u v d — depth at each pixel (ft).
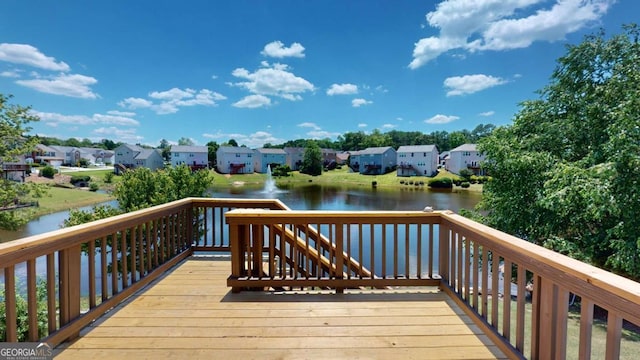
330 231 9.63
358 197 107.86
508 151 30.27
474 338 6.97
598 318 20.71
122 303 8.79
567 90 30.12
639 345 16.31
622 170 20.99
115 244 8.57
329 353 6.36
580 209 24.45
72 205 80.64
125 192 40.32
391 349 6.51
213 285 10.27
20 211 39.40
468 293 8.13
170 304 8.76
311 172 205.46
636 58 25.35
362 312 8.27
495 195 32.91
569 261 4.61
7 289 5.28
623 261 21.30
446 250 9.63
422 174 176.04
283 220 9.56
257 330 7.32
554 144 29.48
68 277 6.71
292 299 9.14
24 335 14.15
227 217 9.52
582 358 4.16
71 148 239.09
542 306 5.12
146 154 187.83
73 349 6.45
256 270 9.88
